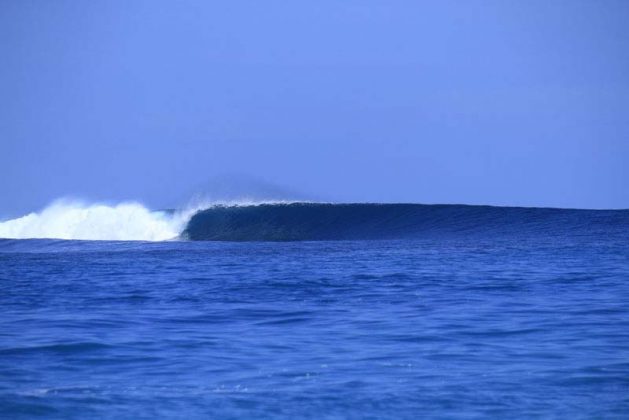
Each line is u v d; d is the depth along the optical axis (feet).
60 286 328.90
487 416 142.92
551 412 144.66
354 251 504.43
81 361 183.62
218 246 581.53
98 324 232.73
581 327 221.25
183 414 144.77
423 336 210.59
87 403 150.71
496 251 489.26
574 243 547.08
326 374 170.19
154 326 229.25
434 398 152.56
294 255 479.41
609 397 152.66
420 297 284.82
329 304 270.05
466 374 169.17
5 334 215.92
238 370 174.50
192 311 256.93
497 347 195.83
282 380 165.68
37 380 166.91
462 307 260.21
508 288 307.17
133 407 148.36
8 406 148.77
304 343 202.90
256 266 408.46
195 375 170.40
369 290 304.50
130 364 180.75
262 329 223.92
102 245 629.92
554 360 180.75
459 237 618.85
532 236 610.65
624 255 450.71
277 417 143.23
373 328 223.30
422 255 465.47
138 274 375.86
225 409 147.23
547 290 300.61
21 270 407.85
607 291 296.30
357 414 144.36
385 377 167.43
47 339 208.23
